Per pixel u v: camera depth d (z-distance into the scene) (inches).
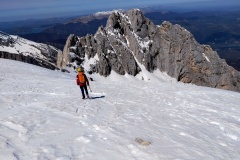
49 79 1800.0
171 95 1358.3
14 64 2365.9
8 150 415.5
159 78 3956.7
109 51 3870.6
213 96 1509.6
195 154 477.4
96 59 3791.8
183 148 498.9
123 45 3991.1
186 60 4025.6
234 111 1058.1
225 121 810.2
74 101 940.0
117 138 512.1
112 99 1046.4
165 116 789.2
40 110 732.7
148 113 805.2
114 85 1699.1
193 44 4050.2
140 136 538.6
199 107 1050.1
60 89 1325.0
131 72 3892.7
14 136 481.4
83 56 3814.0
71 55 3654.0
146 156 438.6
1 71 1897.1
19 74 1877.5
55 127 560.4
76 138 494.9
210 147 542.6
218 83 3934.5
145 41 4197.8
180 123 716.7
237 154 530.0
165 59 4106.8
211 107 1082.7
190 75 3991.1
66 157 410.9
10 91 1124.5
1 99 894.4
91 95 1156.5
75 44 3841.0
